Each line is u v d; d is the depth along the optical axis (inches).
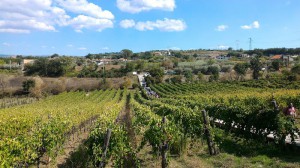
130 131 700.0
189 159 422.3
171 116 580.7
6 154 354.9
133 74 3919.8
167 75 3794.3
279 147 432.8
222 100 1185.4
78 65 4778.5
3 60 4938.5
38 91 2551.7
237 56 6756.9
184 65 4672.7
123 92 2566.4
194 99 1293.1
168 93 2193.7
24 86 2677.2
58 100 2063.2
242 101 1104.2
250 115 496.4
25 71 3929.6
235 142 503.5
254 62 3056.1
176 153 454.9
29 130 773.3
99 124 514.3
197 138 493.4
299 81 2204.7
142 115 600.1
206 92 2012.8
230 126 561.6
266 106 495.8
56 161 488.4
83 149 501.0
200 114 493.0
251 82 2437.3
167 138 401.4
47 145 438.9
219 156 426.3
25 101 2279.8
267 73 3139.8
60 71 3735.2
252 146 455.8
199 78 3292.3
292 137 425.1
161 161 422.0
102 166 381.1
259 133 472.7
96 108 1113.4
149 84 3152.1
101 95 2381.9
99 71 3905.0
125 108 1593.3
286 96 1038.4
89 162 412.2
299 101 970.1
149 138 416.2
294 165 350.6
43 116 892.6
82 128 913.5
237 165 373.4
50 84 2849.4
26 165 398.9
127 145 419.5
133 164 415.8
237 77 3125.0
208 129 456.4
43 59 3887.8
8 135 701.9
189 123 502.9
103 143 399.5
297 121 697.6
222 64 4500.5
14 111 1080.2
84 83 3051.2
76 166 445.4
